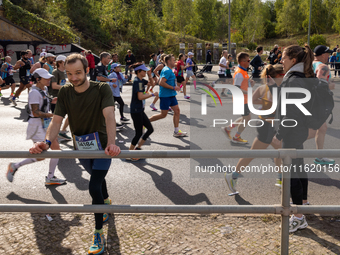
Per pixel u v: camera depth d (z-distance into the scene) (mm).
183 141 6895
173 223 3352
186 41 53969
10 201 4188
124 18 43156
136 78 5633
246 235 3102
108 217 3471
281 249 2504
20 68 11672
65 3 38875
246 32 79812
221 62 13422
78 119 2861
